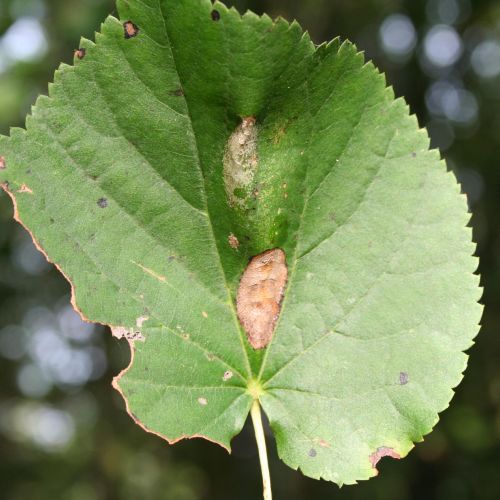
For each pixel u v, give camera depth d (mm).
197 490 631
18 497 657
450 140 543
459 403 498
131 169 124
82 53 121
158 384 126
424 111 540
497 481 506
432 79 544
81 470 639
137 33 120
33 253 550
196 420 127
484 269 506
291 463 128
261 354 130
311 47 121
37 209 121
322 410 128
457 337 125
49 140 121
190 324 128
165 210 126
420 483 528
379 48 529
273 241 128
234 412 129
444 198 125
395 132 125
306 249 128
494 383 481
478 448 501
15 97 470
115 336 124
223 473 628
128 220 125
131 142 124
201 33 119
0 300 577
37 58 476
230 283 129
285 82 122
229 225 128
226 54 120
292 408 129
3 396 662
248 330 129
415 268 126
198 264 128
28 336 623
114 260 124
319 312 128
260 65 121
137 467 631
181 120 124
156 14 119
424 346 125
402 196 125
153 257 126
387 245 126
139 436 618
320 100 124
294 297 129
